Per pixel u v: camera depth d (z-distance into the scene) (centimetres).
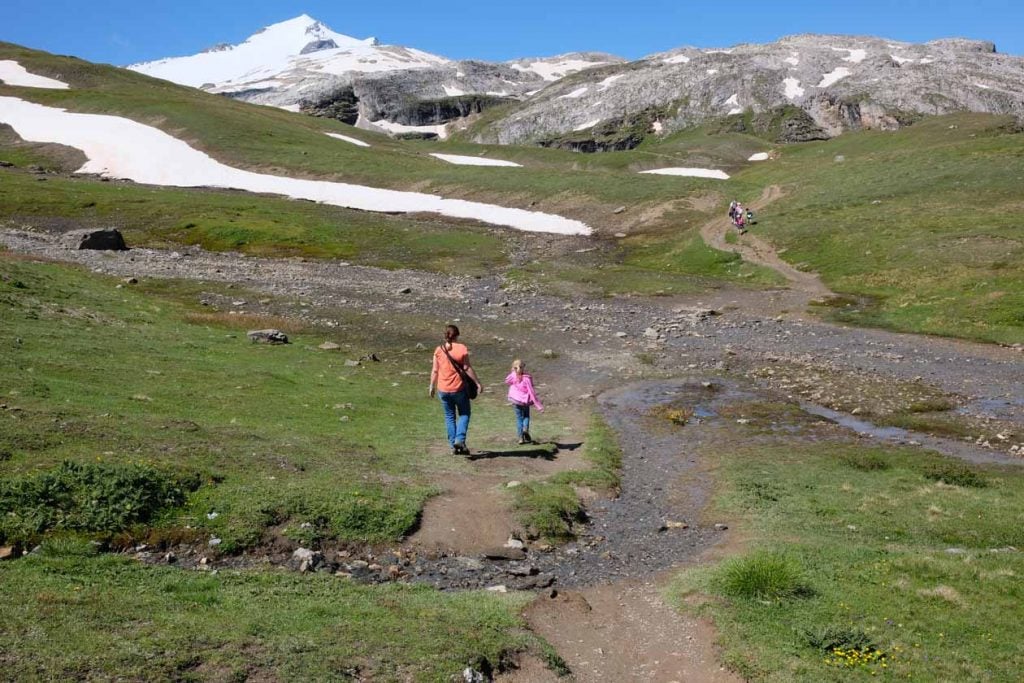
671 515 1688
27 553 1081
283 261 6288
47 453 1349
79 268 4988
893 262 5269
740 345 3803
